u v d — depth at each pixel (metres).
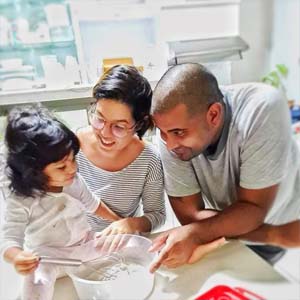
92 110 0.68
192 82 0.59
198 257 0.63
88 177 0.77
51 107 0.76
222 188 0.78
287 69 1.33
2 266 0.61
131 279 0.59
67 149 0.59
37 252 0.61
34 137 0.57
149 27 1.11
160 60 0.83
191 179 0.77
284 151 0.70
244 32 1.26
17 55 0.87
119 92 0.62
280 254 0.79
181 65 0.64
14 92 0.75
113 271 0.61
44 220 0.62
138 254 0.65
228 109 0.70
